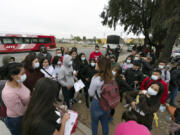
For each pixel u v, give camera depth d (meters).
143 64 4.34
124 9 11.03
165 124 2.97
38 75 2.19
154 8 10.03
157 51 12.84
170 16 6.63
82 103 3.71
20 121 1.52
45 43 17.66
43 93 1.01
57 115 1.11
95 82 1.77
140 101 1.95
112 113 2.42
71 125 1.29
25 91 1.55
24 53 15.37
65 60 2.60
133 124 1.16
